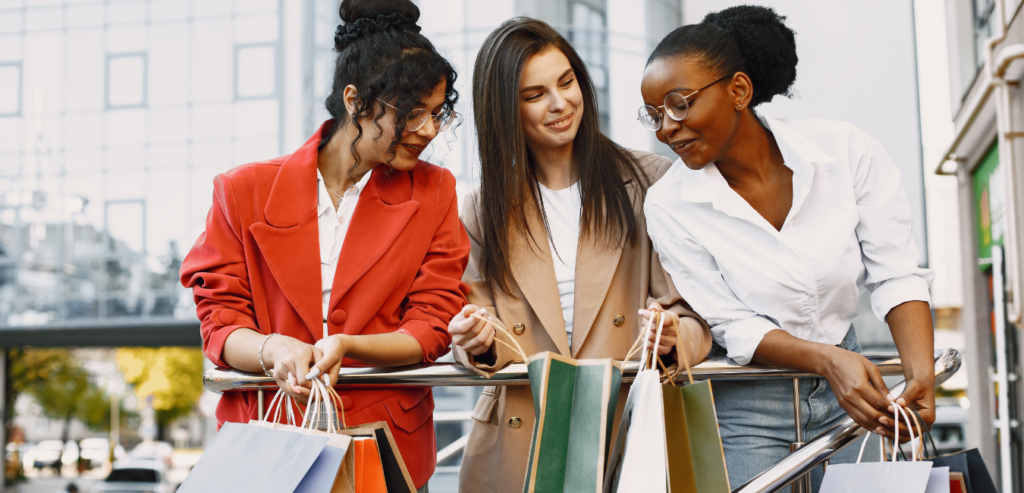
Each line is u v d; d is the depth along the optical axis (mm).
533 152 1772
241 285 1514
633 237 1701
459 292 1603
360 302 1515
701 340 1498
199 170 15500
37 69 16016
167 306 15281
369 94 1466
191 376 32000
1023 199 3465
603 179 1701
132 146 15617
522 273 1689
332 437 1146
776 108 8727
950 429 8695
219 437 1254
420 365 1459
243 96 15453
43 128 15844
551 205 1760
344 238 1557
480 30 9898
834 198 1533
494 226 1688
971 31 4887
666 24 10219
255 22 15516
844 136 1559
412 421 1555
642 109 1485
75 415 34594
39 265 15328
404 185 1613
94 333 14547
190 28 15766
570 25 10031
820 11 9047
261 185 1543
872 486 1123
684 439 1196
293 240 1510
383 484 1185
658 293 1672
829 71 9008
